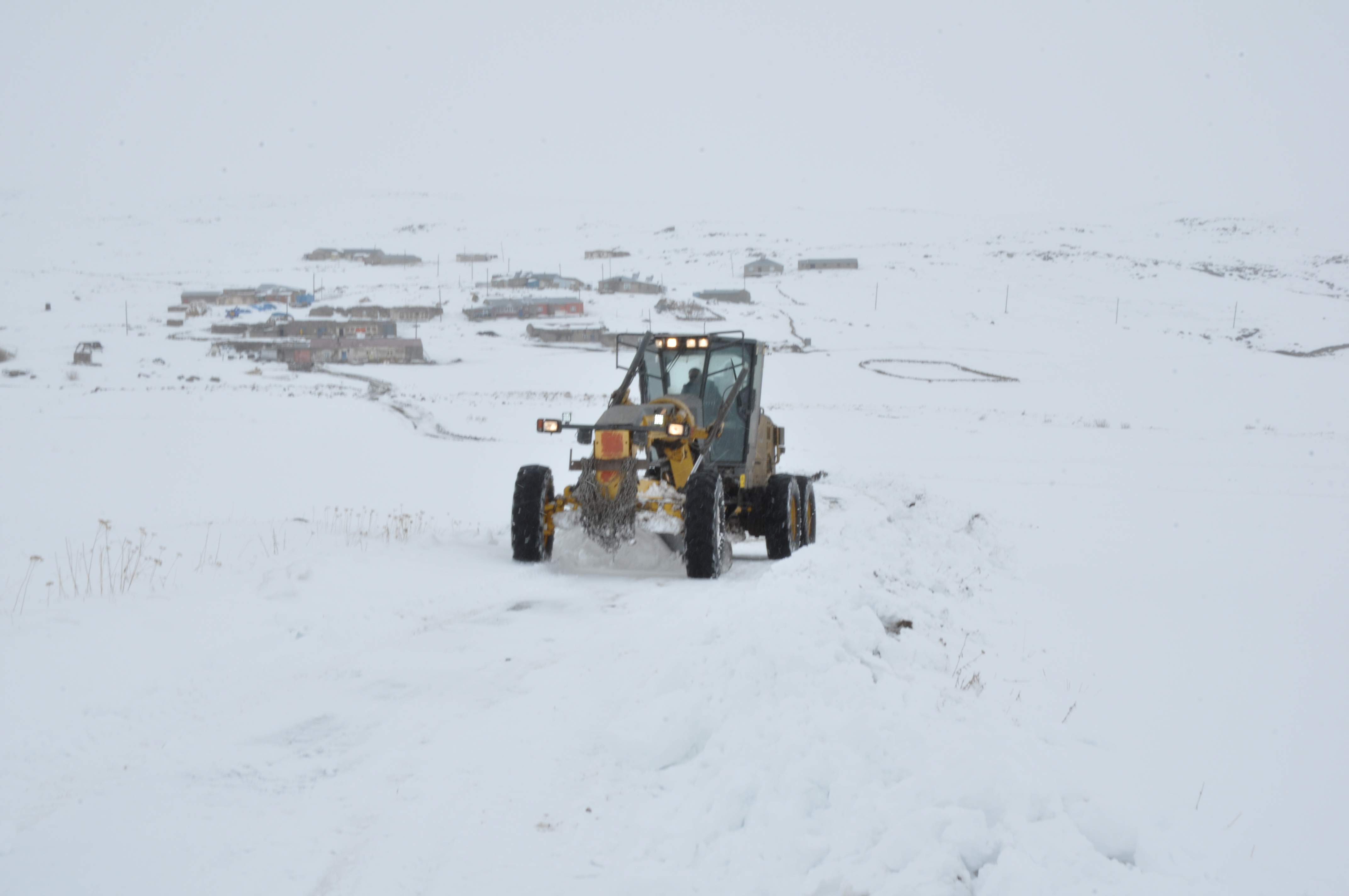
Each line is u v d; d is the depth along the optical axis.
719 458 10.16
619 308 126.69
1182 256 190.00
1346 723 5.01
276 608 6.19
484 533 10.64
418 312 118.00
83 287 147.75
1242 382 72.38
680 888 2.86
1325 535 17.00
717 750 3.83
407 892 2.86
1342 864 3.27
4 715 4.03
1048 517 18.62
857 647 4.89
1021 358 87.50
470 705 4.60
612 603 7.06
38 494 21.50
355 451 31.34
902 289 141.88
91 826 3.22
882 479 20.83
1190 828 3.34
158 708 4.36
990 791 3.04
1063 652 6.34
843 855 2.90
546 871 3.00
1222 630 7.55
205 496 21.81
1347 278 160.75
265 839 3.16
